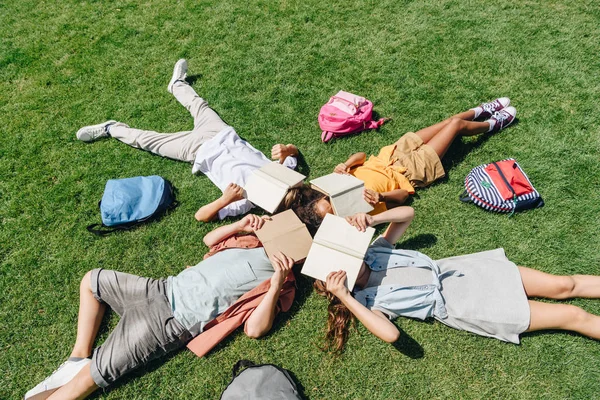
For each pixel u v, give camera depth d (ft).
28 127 13.03
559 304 8.50
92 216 11.11
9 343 9.37
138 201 10.91
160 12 16.21
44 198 11.45
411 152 10.98
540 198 10.44
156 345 8.72
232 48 14.66
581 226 10.21
